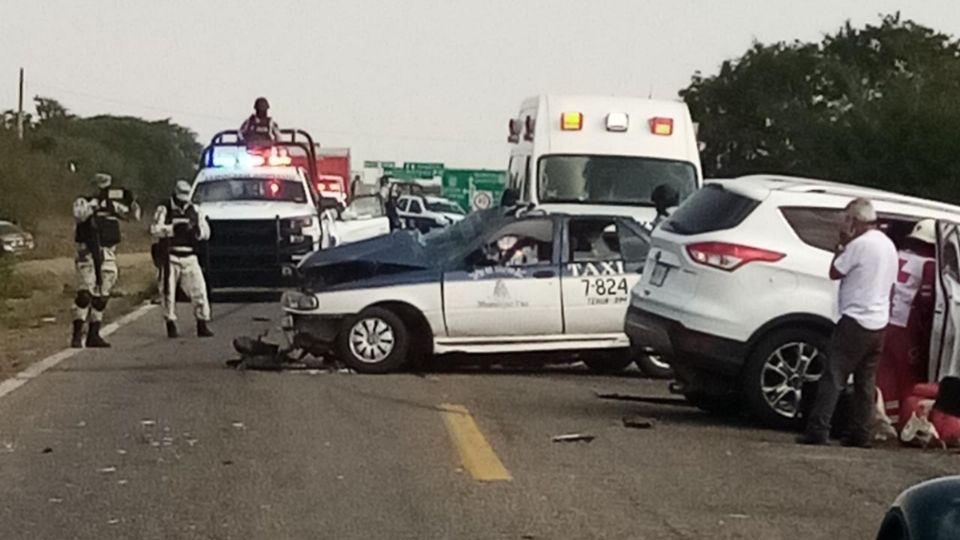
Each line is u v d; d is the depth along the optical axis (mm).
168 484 10484
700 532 9172
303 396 14797
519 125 22578
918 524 5988
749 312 13102
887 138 53000
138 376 16344
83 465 11172
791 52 72125
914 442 12492
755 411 13227
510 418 13625
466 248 16562
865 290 12266
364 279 16484
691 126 21375
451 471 11016
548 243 16578
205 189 29203
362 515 9539
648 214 19891
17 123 70062
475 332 16438
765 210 13320
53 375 16422
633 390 15969
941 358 12625
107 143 94000
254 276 27734
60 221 63031
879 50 72438
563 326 16484
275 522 9336
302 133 31984
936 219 13180
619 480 10789
